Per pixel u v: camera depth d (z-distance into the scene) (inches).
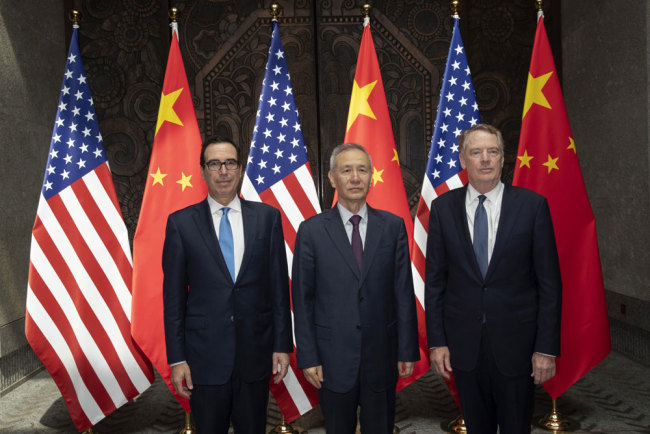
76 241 123.7
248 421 85.0
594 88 197.3
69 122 127.5
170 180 126.3
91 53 214.8
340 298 81.1
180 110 129.8
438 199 88.7
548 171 123.6
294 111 132.2
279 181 128.0
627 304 179.8
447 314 85.6
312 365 80.4
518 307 81.8
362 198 82.5
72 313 122.1
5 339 164.1
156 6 216.2
